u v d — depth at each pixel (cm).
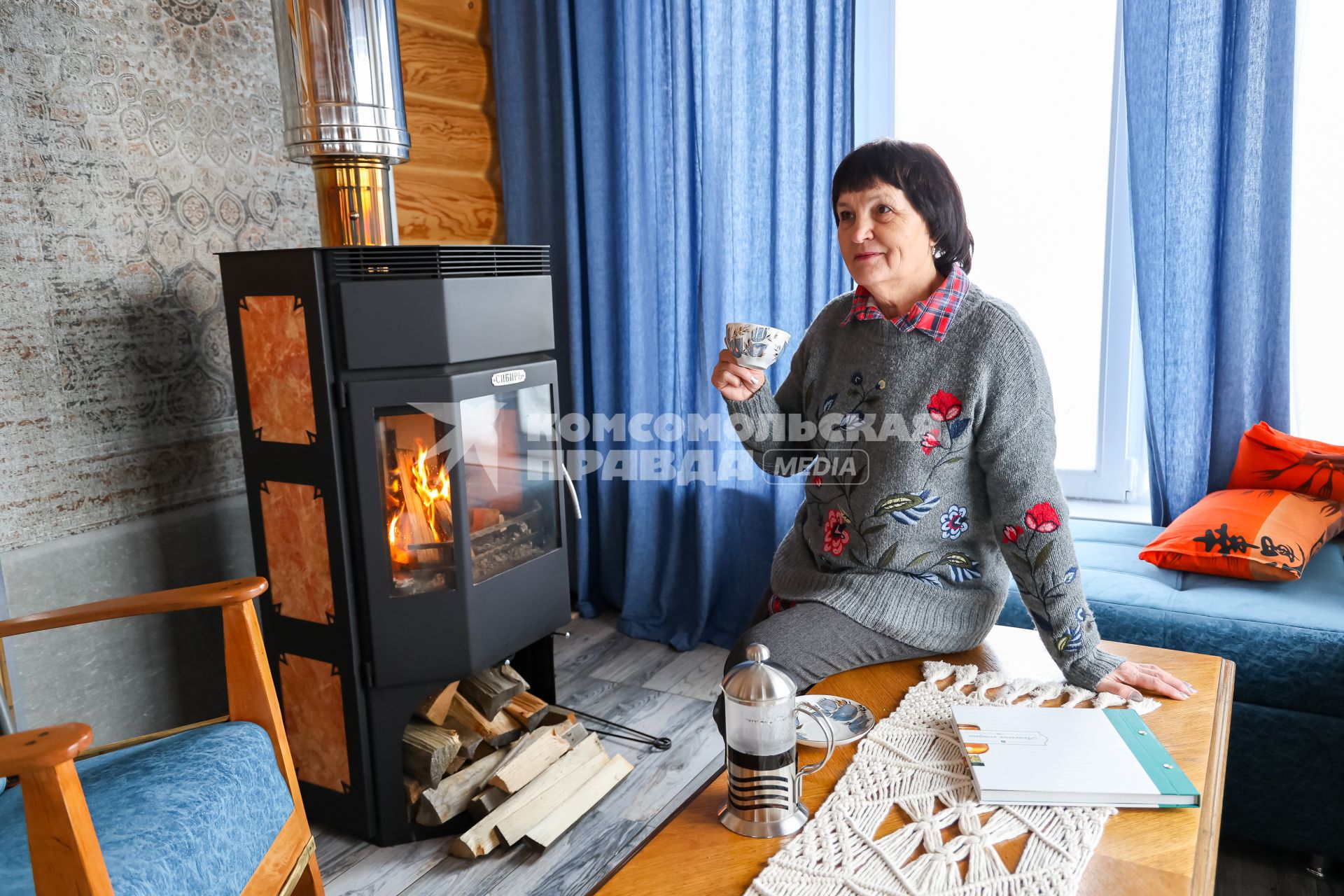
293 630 170
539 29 257
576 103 259
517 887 156
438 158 259
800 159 229
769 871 82
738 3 227
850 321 134
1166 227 199
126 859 98
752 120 232
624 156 251
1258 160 190
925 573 128
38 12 165
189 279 195
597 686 234
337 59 170
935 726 107
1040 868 80
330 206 180
